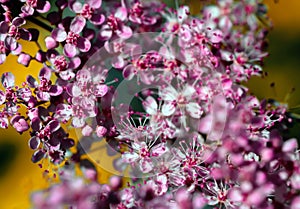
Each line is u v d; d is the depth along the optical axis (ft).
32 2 0.49
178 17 0.54
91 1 0.50
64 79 0.49
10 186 0.54
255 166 0.49
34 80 0.49
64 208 0.47
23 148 0.56
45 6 0.49
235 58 0.54
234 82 0.53
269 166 0.49
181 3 0.56
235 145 0.50
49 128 0.48
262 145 0.50
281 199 0.49
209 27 0.54
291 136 0.53
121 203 0.49
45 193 0.47
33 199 0.46
